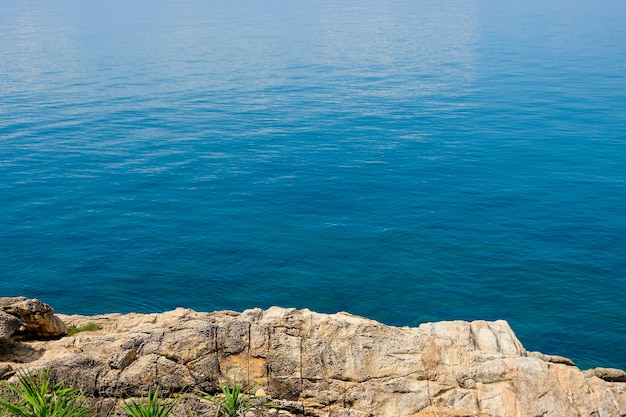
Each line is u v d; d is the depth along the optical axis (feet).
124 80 311.27
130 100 269.03
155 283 118.73
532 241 133.90
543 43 417.69
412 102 262.47
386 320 107.55
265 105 258.78
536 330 103.30
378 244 134.21
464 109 249.14
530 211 149.48
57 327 53.88
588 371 55.62
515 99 264.52
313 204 156.76
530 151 194.49
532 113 240.53
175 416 43.60
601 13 597.11
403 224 143.95
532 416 44.86
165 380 46.44
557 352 97.91
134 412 41.98
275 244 134.62
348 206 155.02
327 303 112.37
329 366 47.21
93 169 182.09
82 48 412.16
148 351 48.03
